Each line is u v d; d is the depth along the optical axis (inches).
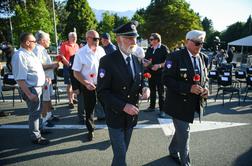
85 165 159.8
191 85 129.8
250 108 298.2
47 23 916.0
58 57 239.8
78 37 1861.5
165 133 212.8
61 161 164.7
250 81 326.6
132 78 118.8
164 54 252.5
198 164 161.8
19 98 336.2
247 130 221.8
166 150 181.2
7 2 1402.6
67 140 196.5
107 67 115.8
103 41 249.4
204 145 189.9
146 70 244.1
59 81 476.7
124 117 119.0
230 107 301.9
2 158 167.3
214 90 412.5
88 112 192.4
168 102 142.1
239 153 177.3
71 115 259.6
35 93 175.9
